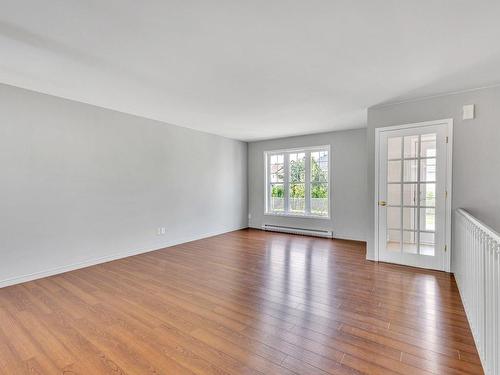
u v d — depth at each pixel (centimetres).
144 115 441
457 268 310
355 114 431
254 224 688
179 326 220
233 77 285
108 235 405
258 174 679
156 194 475
